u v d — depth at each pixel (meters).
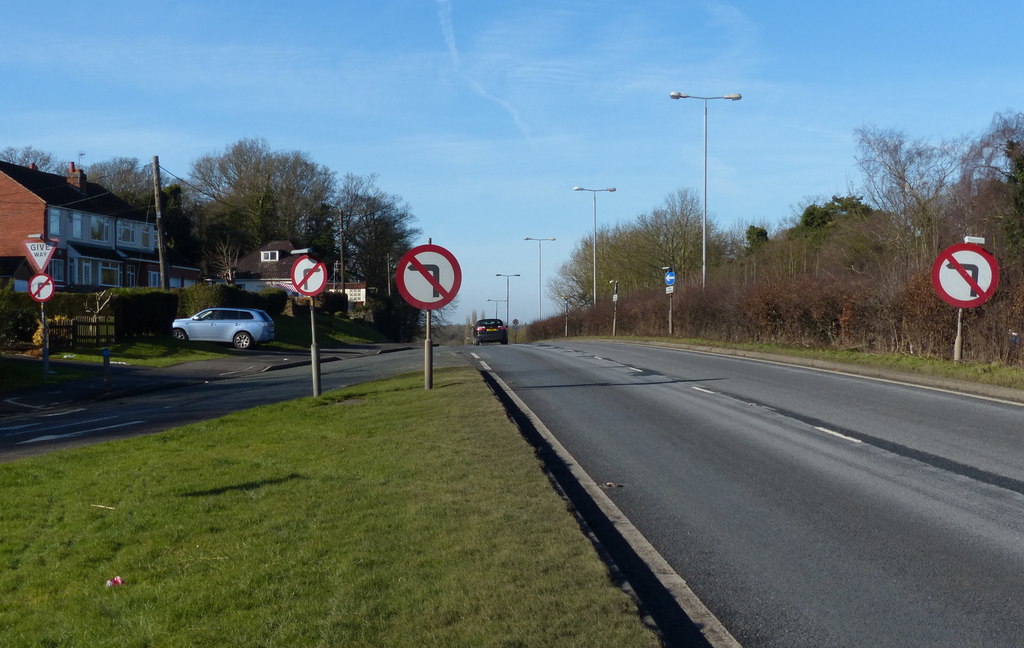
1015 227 24.06
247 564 5.91
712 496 8.52
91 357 29.75
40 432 14.69
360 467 9.14
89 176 82.38
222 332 39.44
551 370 23.41
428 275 15.55
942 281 18.20
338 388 19.66
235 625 4.81
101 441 13.21
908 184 39.62
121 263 64.88
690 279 46.97
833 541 7.00
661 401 15.88
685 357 28.25
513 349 38.34
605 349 35.31
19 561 6.62
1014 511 7.82
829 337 27.95
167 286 40.59
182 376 26.22
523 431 12.35
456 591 5.19
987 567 6.31
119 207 66.81
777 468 9.81
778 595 5.81
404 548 6.08
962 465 9.80
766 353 27.27
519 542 6.17
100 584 5.84
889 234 40.56
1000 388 15.97
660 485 9.02
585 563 5.70
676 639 5.01
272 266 83.50
